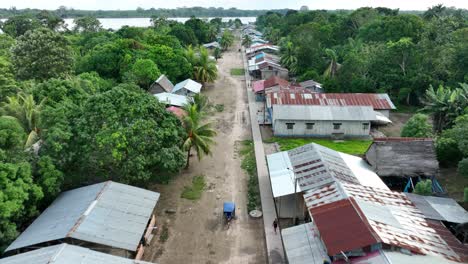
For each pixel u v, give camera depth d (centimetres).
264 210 3206
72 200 2789
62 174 2912
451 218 2722
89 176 3200
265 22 18125
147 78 6394
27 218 2691
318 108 5044
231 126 5350
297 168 3297
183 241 2827
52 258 1977
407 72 6319
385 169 3409
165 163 3119
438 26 7225
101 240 2300
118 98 3195
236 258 2644
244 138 4906
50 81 4350
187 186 3647
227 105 6372
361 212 2384
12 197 2392
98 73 6806
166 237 2872
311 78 7325
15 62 5472
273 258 2594
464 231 2680
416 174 3378
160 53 7250
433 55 6131
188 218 3125
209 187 3631
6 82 4691
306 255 2223
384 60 6400
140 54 7094
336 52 8256
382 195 2812
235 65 10012
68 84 4397
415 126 4238
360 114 4941
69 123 3144
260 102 6500
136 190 2911
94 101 3153
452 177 3716
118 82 6744
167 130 3259
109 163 3083
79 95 4381
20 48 5478
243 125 5400
